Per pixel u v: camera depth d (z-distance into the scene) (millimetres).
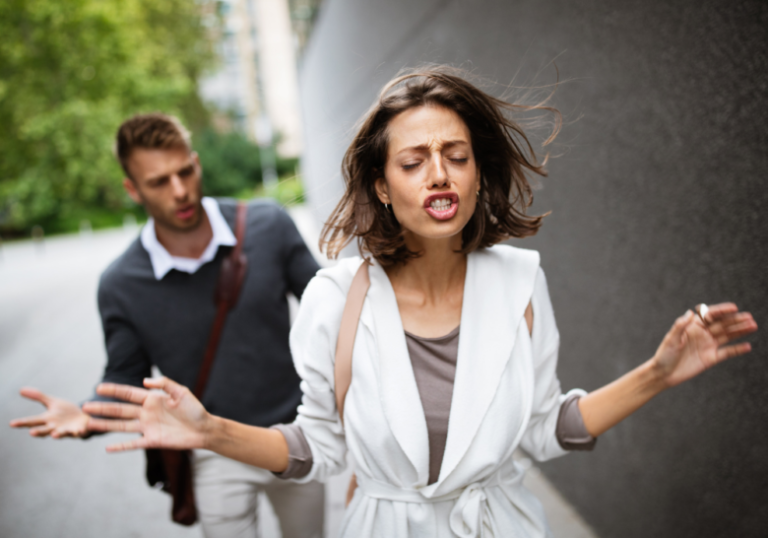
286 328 1826
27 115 18125
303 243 1896
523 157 1127
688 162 1570
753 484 1460
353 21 6723
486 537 1095
